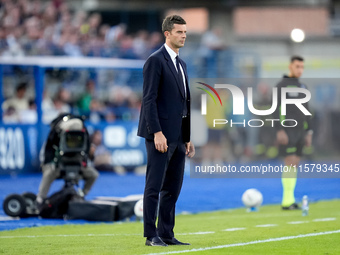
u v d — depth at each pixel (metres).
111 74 78.56
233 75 88.69
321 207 46.44
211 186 63.50
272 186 63.75
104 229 34.94
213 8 99.38
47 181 40.94
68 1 92.69
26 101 72.81
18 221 39.44
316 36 106.44
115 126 76.19
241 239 29.47
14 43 73.62
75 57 75.69
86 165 41.41
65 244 28.81
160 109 26.67
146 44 87.12
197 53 89.06
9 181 64.38
